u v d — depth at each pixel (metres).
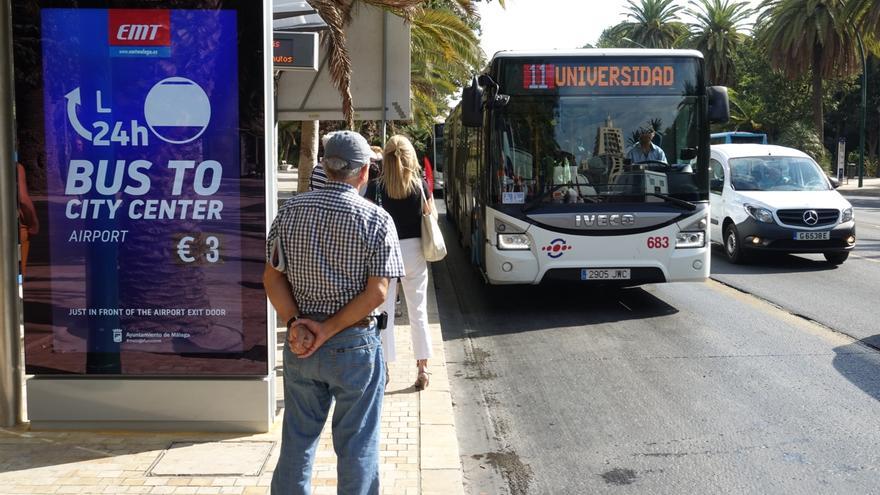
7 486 4.46
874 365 7.49
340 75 10.38
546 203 9.52
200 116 5.10
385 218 3.69
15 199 5.33
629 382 7.07
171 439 5.19
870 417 6.09
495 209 9.54
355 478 3.70
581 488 4.90
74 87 5.08
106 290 5.21
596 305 10.49
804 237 13.47
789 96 56.09
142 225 5.16
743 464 5.23
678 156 9.59
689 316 9.74
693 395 6.67
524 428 5.97
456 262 14.67
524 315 9.95
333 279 3.63
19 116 5.09
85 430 5.33
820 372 7.28
